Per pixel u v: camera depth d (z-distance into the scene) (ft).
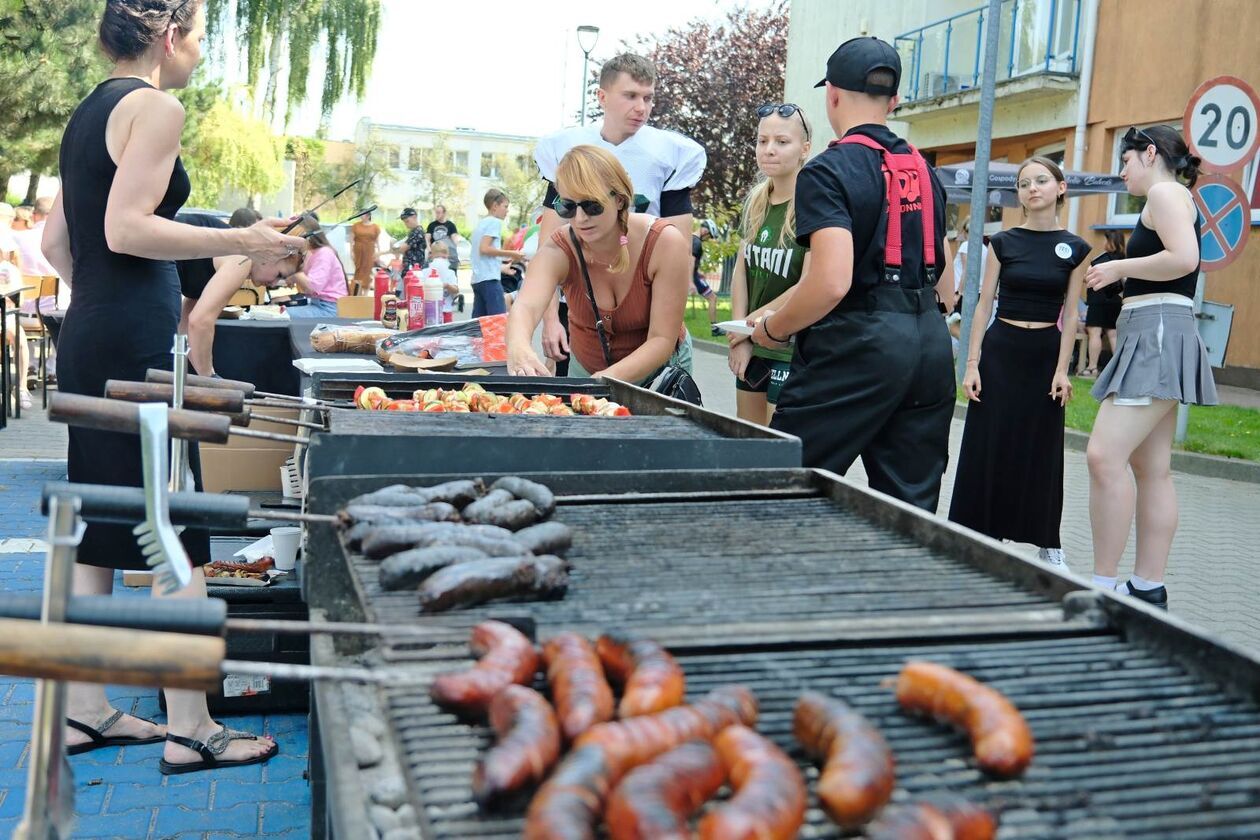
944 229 12.37
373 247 52.65
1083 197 56.65
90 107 10.41
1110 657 5.36
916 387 11.78
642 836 3.25
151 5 10.53
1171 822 3.93
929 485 12.08
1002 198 52.60
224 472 17.62
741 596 6.17
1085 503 26.08
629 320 14.33
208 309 14.56
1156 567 16.01
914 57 72.59
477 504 7.20
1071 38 58.65
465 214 253.85
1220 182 25.13
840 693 4.94
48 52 75.10
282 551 13.57
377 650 5.58
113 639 3.69
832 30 83.20
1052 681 5.06
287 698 13.30
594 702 4.33
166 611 4.11
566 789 3.51
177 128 10.30
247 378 20.68
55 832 4.01
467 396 11.60
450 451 8.40
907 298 11.76
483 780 3.84
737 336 15.66
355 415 10.01
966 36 68.64
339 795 3.80
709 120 101.76
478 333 17.53
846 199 11.40
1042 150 63.05
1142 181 15.74
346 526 6.64
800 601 6.11
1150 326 15.26
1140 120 53.31
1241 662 4.89
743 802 3.39
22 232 35.96
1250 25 46.73
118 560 10.61
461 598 5.70
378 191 212.43
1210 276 48.98
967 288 44.75
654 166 17.34
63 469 26.27
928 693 4.58
